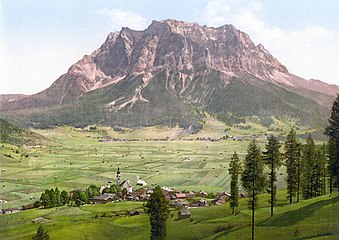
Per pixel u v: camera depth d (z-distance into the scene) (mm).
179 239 39188
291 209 42688
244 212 44281
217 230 40906
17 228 45062
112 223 44656
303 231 38625
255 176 42438
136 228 42938
